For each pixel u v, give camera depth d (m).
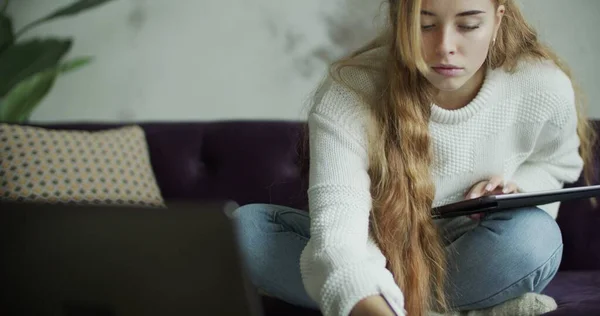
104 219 0.87
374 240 1.54
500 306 1.60
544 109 1.65
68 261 0.89
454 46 1.40
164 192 2.22
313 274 1.28
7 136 2.11
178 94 2.92
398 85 1.53
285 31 2.85
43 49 2.68
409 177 1.54
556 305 1.58
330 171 1.47
